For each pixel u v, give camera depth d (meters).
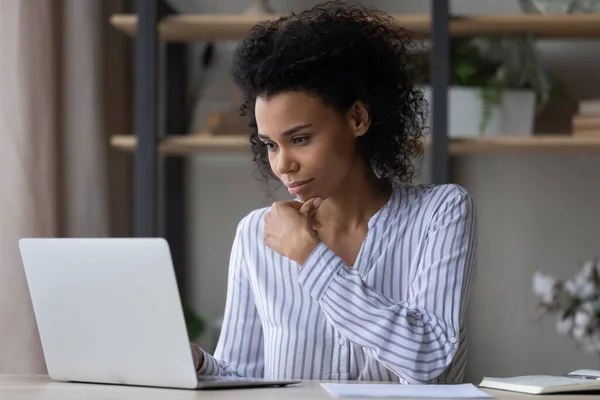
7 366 3.24
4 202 3.25
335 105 2.05
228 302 2.33
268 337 2.23
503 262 4.10
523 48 3.72
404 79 2.29
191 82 4.21
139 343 1.77
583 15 3.55
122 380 1.83
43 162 3.37
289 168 2.04
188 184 4.21
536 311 4.06
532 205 4.09
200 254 4.21
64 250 1.81
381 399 1.56
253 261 2.27
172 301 1.70
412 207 2.21
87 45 3.69
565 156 4.09
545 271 4.08
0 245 3.24
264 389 1.74
